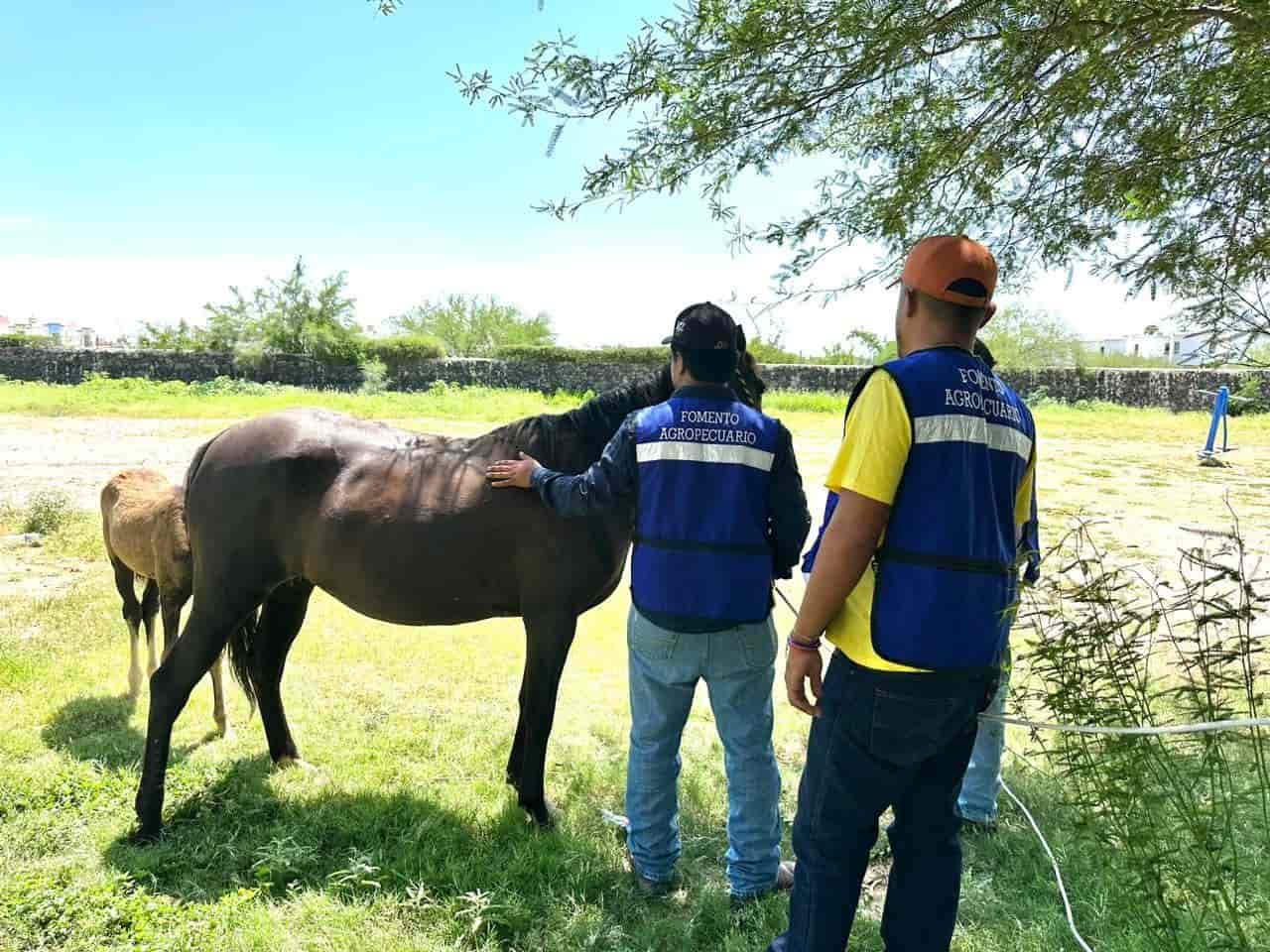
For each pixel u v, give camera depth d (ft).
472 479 10.57
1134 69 9.52
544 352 100.07
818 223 9.88
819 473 41.93
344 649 17.39
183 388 84.74
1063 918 8.91
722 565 8.38
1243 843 8.95
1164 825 7.17
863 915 9.34
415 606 10.85
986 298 6.49
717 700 9.03
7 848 9.96
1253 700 6.81
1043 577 7.19
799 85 9.18
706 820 11.32
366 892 9.48
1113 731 6.27
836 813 6.71
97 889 9.20
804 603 6.41
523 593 10.50
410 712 14.48
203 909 9.02
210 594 10.82
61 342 104.06
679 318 8.91
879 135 10.39
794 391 96.12
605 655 18.22
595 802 11.66
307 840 10.41
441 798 11.50
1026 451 6.69
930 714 6.31
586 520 10.17
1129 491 37.70
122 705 14.24
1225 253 9.32
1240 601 6.62
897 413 6.11
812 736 6.89
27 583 21.24
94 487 34.65
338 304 99.19
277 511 10.73
